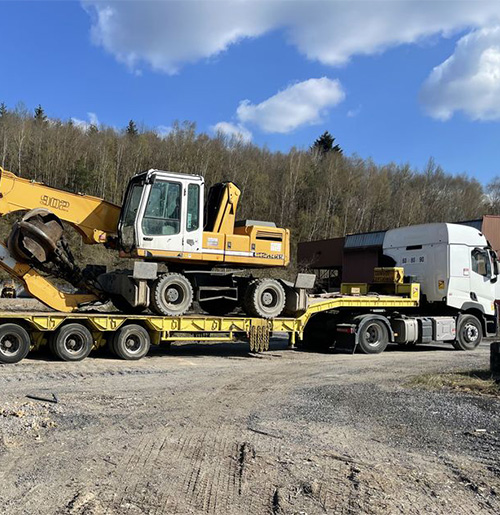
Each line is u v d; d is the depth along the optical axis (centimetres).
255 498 434
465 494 450
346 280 3991
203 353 1397
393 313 1590
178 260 1230
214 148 7075
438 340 1577
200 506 417
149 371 1052
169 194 1205
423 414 721
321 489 454
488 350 1631
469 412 736
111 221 1239
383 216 7500
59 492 435
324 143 8869
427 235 1642
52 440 568
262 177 6962
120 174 6519
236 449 557
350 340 1461
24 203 1144
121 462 509
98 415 682
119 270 1292
